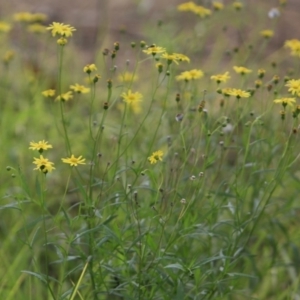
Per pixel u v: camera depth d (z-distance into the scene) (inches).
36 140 291.4
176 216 203.8
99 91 336.2
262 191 235.3
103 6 448.1
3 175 268.5
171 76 228.7
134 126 283.6
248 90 215.6
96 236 202.2
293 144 204.1
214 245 227.0
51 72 351.9
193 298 186.2
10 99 311.7
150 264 182.1
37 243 244.5
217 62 338.3
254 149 218.2
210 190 204.8
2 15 413.7
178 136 218.2
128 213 186.7
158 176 214.4
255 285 211.9
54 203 270.8
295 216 233.5
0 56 342.6
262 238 231.3
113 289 184.1
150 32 382.9
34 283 228.2
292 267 237.8
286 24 421.4
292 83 194.2
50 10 431.8
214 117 254.7
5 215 257.6
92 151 206.1
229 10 372.2
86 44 410.0
